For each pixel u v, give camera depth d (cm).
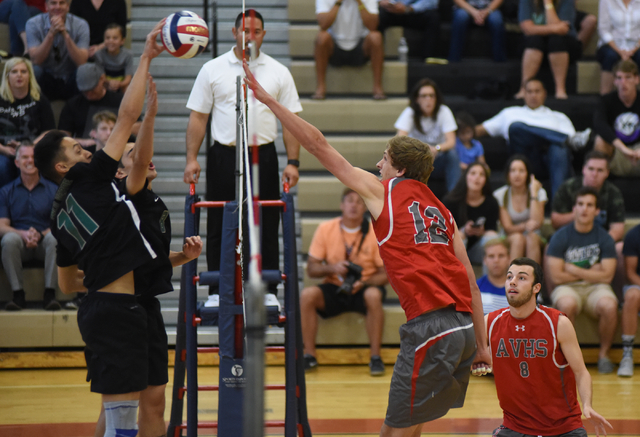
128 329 559
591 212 1155
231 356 601
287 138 829
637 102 1339
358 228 1175
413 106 1319
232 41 1528
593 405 973
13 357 1144
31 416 916
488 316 716
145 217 577
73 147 614
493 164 1430
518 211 1224
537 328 684
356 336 1181
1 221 1165
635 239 1171
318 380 1095
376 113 1431
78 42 1401
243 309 593
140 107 553
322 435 852
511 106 1453
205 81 811
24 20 1452
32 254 1176
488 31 1559
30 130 1256
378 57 1455
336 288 1157
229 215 605
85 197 558
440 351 568
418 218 585
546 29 1459
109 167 557
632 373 1121
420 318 573
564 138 1340
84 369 1151
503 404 710
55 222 573
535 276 686
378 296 1145
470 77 1519
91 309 557
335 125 1433
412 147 604
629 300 1134
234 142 813
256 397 278
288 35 1551
